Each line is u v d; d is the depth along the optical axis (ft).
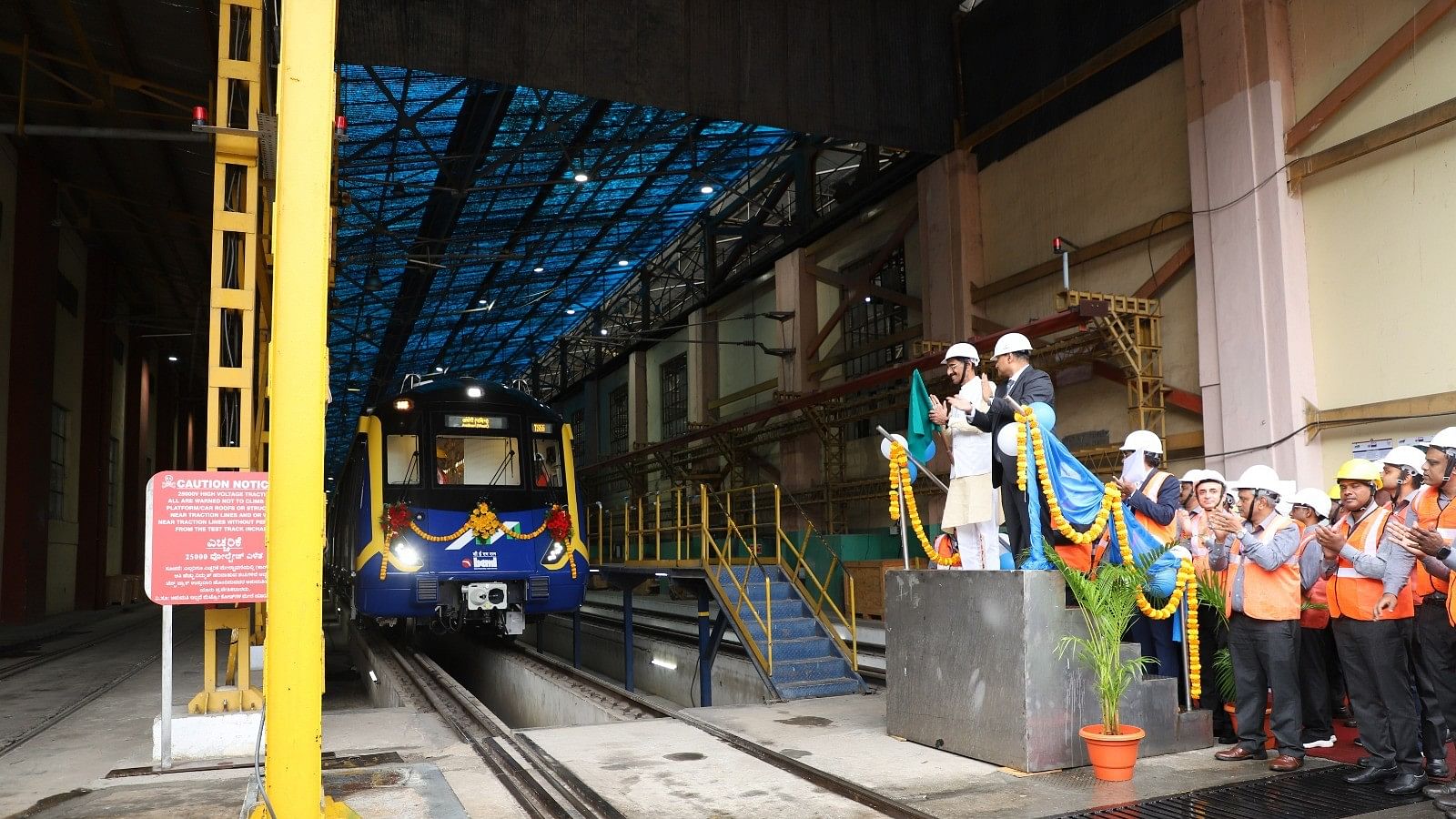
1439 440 16.97
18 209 69.41
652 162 77.20
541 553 42.14
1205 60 43.32
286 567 13.14
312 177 13.48
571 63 53.72
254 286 24.20
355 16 50.03
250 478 20.76
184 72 53.93
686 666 43.98
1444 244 35.29
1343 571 17.81
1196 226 43.60
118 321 92.32
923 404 23.80
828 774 18.76
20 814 17.20
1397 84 36.91
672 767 19.93
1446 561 15.87
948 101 61.26
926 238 62.34
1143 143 48.03
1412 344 36.24
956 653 20.79
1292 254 39.99
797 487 77.25
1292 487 25.55
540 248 92.79
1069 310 44.55
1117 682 18.38
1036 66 54.90
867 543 61.26
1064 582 19.53
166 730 21.33
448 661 62.85
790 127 57.72
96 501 90.79
